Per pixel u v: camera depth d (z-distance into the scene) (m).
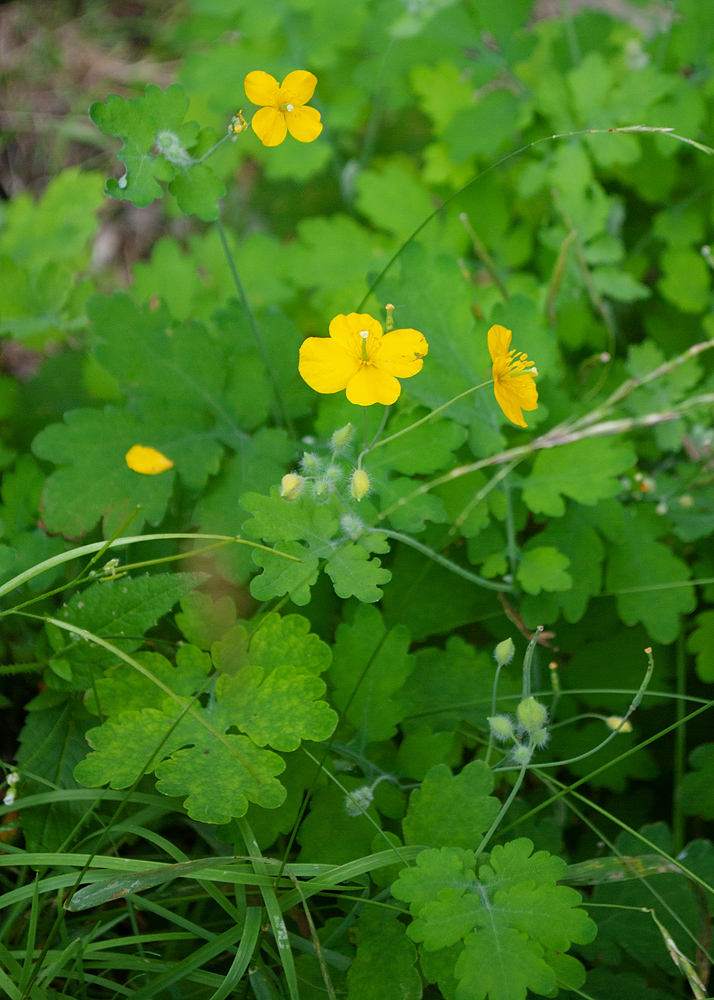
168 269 0.54
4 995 0.41
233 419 0.47
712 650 0.49
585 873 0.43
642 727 0.50
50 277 0.50
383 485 0.45
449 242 0.55
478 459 0.48
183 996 0.42
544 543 0.48
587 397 0.52
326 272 0.54
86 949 0.42
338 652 0.44
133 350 0.46
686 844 0.49
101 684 0.43
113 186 0.43
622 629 0.50
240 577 0.45
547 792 0.48
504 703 0.46
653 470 0.53
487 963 0.40
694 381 0.52
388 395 0.42
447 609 0.48
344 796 0.43
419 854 0.41
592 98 0.54
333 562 0.43
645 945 0.44
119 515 0.45
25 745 0.44
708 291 0.54
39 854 0.41
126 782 0.41
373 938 0.42
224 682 0.42
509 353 0.44
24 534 0.47
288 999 0.42
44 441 0.45
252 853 0.42
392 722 0.44
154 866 0.41
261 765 0.41
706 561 0.51
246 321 0.48
